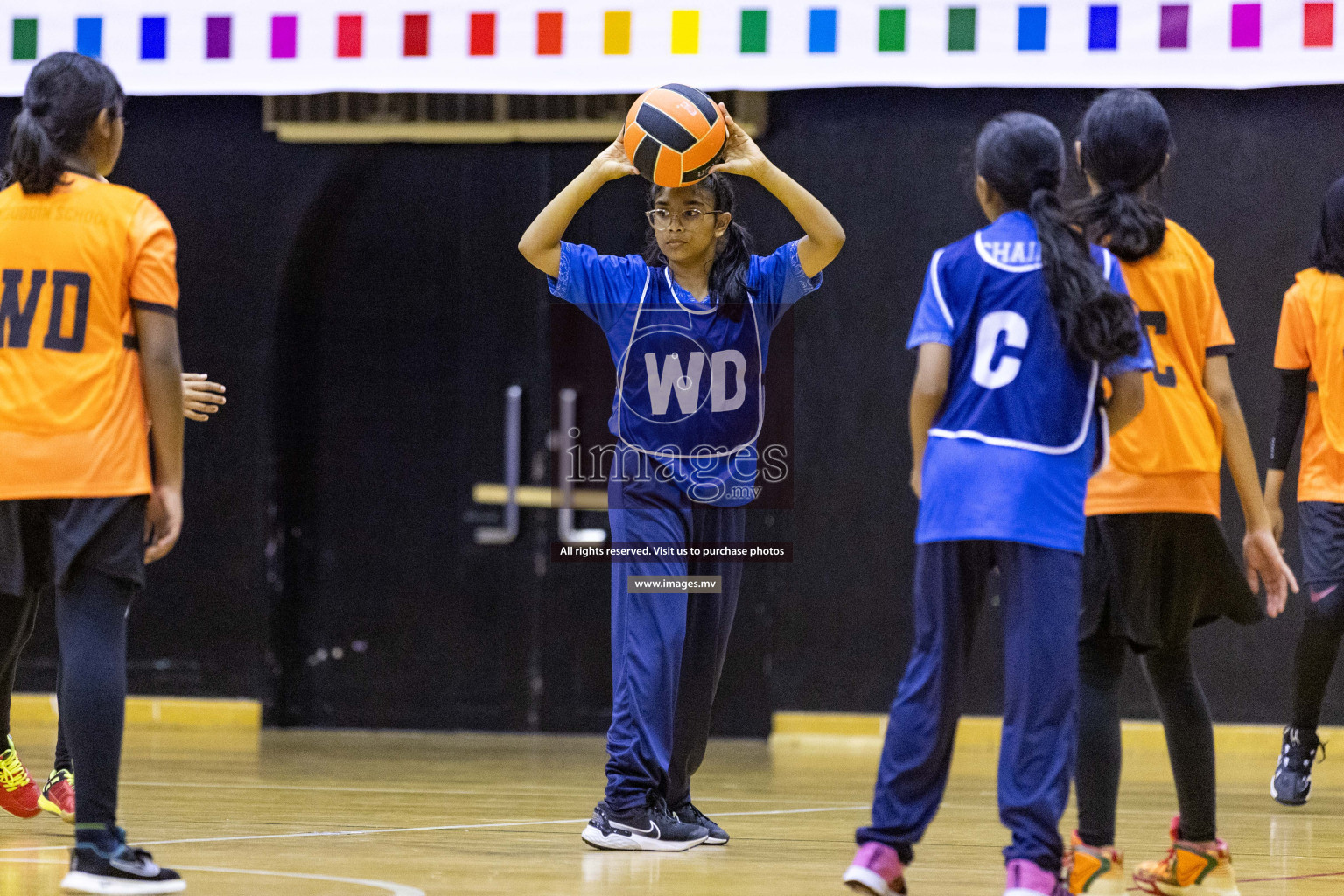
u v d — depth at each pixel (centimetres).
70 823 1239
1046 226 850
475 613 2345
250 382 2322
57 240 895
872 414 2220
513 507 2325
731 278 1173
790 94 2234
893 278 2216
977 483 835
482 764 1859
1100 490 927
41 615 2297
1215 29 1914
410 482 2361
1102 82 1936
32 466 880
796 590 2233
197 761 1811
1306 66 1897
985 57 1953
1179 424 927
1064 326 833
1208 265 980
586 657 2320
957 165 2197
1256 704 2127
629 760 1152
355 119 2284
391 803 1415
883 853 832
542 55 2027
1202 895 954
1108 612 922
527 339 2339
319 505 2375
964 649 855
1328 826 1351
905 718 845
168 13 2066
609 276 1178
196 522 2331
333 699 2362
